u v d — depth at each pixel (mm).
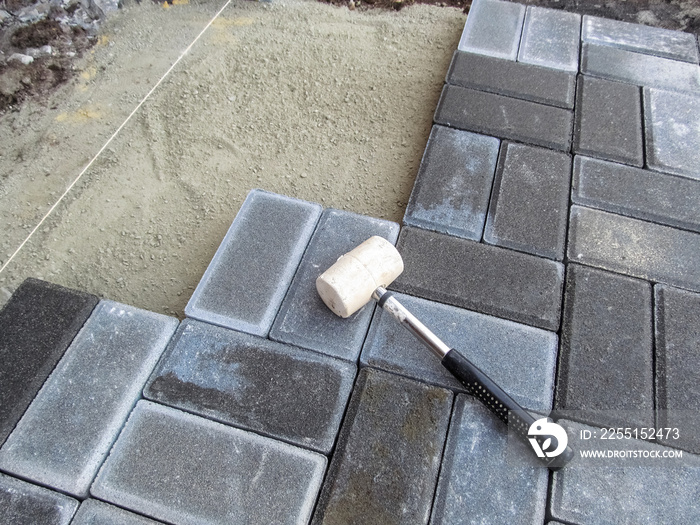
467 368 566
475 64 877
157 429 572
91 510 537
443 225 707
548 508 542
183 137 881
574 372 605
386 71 973
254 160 861
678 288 662
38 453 559
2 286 744
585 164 762
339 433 572
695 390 597
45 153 859
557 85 851
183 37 1011
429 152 773
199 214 809
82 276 755
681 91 852
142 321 632
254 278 659
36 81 935
